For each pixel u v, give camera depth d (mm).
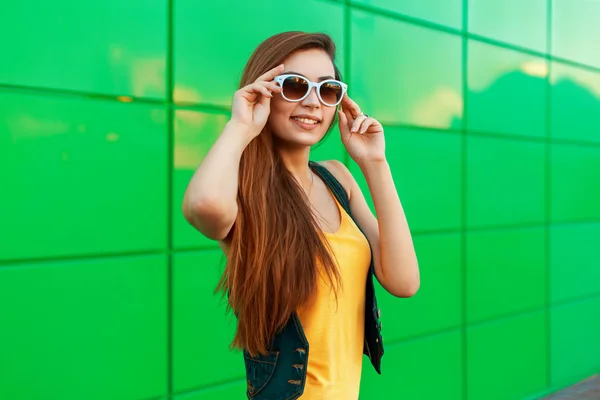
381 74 3568
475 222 4148
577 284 4996
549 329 4750
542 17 4609
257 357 1462
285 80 1420
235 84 2994
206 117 2898
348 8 3412
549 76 4691
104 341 2623
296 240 1396
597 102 5141
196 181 1291
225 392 2996
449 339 4004
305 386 1416
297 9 3193
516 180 4441
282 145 1523
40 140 2445
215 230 1327
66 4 2492
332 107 1495
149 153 2732
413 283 1586
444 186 3936
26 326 2428
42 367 2467
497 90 4273
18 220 2400
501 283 4348
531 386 4590
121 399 2670
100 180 2596
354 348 1494
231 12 2961
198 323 2902
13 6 2373
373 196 1582
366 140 1598
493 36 4238
